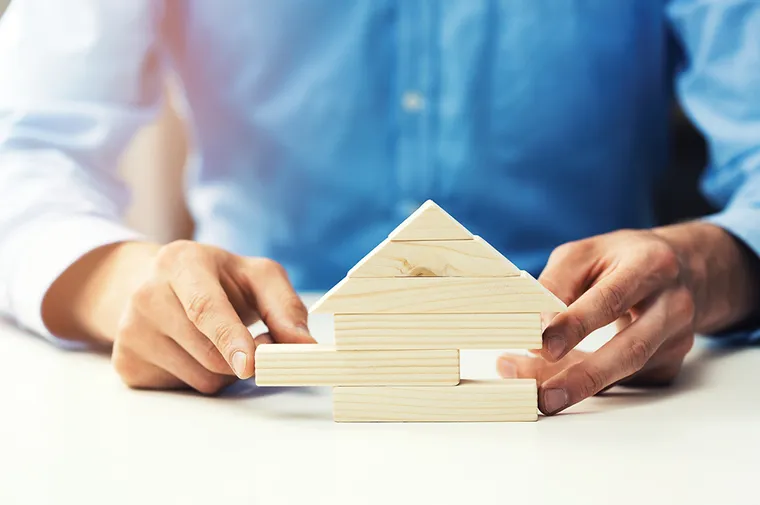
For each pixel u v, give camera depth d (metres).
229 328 0.66
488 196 1.37
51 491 0.48
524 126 1.36
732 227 0.92
